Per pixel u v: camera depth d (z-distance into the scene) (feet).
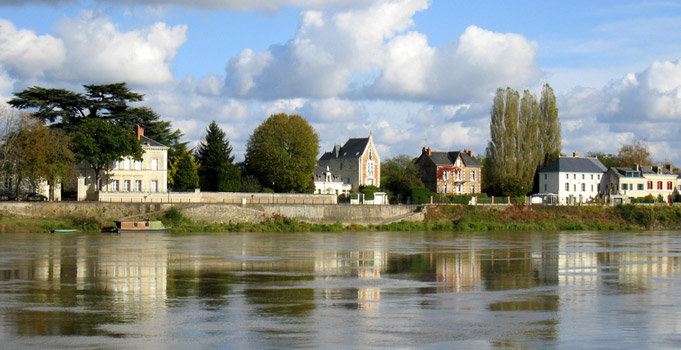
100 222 281.33
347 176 460.14
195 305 105.50
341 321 93.61
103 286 124.98
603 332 87.51
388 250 205.57
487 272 150.92
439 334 85.87
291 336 84.38
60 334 84.89
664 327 90.68
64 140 294.66
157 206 295.48
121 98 363.56
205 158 383.04
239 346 79.36
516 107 431.84
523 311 101.86
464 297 114.83
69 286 124.77
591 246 230.27
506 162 428.56
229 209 306.55
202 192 328.70
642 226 373.61
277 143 379.96
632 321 94.68
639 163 533.14
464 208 365.61
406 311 101.30
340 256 184.96
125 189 333.21
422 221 348.18
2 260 166.40
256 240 243.81
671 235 307.58
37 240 230.07
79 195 320.50
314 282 132.46
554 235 301.22
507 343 81.41
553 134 453.99
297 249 206.08
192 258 175.52
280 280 135.13
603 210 385.09
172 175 374.02
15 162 278.46
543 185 454.40
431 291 121.60
